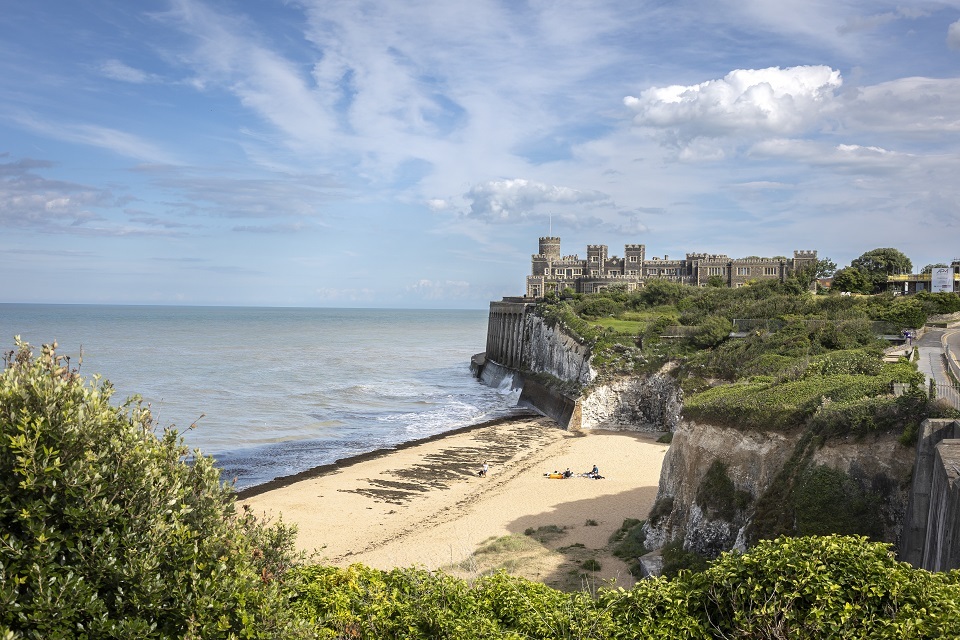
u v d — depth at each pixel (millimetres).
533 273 189750
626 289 155125
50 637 11117
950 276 95125
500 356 129125
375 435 73938
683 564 31578
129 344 185375
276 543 16188
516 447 67875
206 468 15078
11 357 13641
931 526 20453
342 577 18203
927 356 49188
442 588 17531
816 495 26047
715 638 15680
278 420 80812
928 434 23125
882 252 139125
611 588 18734
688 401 41781
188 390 99625
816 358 48719
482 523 43188
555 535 39844
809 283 123938
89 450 12375
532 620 16609
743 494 32062
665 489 39531
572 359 88812
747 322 80312
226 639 13258
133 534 12531
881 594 14750
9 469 11828
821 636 14570
